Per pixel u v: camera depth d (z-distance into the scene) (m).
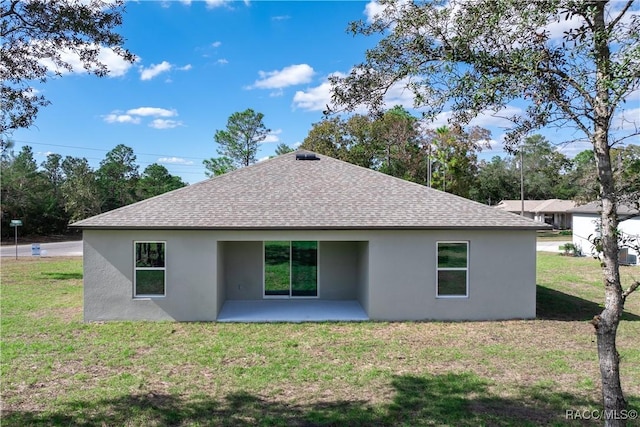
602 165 4.54
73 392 7.31
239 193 14.02
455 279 12.59
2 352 9.38
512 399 7.00
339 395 7.20
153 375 8.10
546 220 60.59
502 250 12.60
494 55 4.62
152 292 12.35
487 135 43.38
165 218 12.43
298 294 14.96
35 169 54.66
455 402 6.88
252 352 9.44
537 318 12.60
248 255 14.84
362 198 13.84
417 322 12.20
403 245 12.51
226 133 64.00
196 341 10.27
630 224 24.73
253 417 6.38
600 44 4.20
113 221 12.21
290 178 15.17
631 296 15.54
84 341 10.23
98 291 12.19
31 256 30.84
